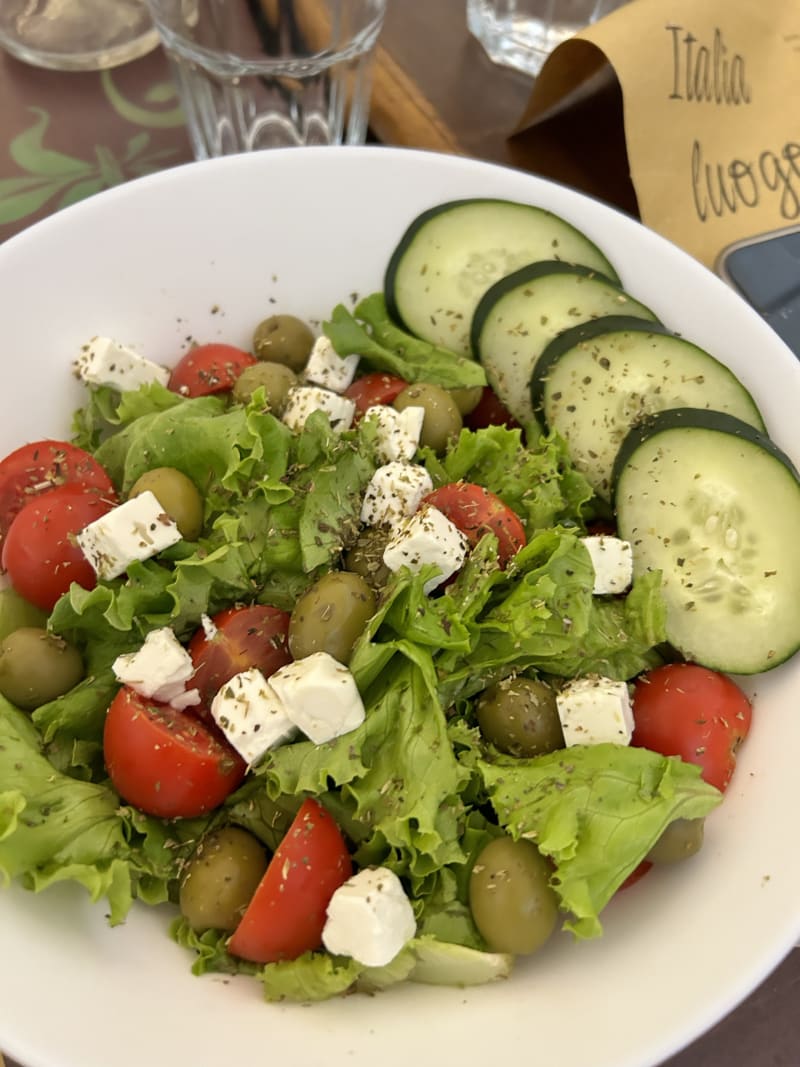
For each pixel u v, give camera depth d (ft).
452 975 0.61
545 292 0.82
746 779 0.68
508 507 0.78
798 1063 0.68
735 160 0.95
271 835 0.67
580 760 0.64
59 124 1.13
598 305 0.82
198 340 0.88
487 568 0.70
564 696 0.68
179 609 0.70
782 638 0.70
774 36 0.96
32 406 0.80
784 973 0.71
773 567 0.72
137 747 0.64
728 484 0.74
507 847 0.62
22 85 1.16
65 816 0.62
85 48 1.17
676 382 0.78
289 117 1.11
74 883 0.62
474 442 0.79
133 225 0.81
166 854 0.66
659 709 0.70
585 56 0.93
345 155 0.83
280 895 0.60
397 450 0.79
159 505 0.72
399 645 0.66
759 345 0.78
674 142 0.92
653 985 0.57
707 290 0.80
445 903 0.63
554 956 0.63
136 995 0.57
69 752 0.68
